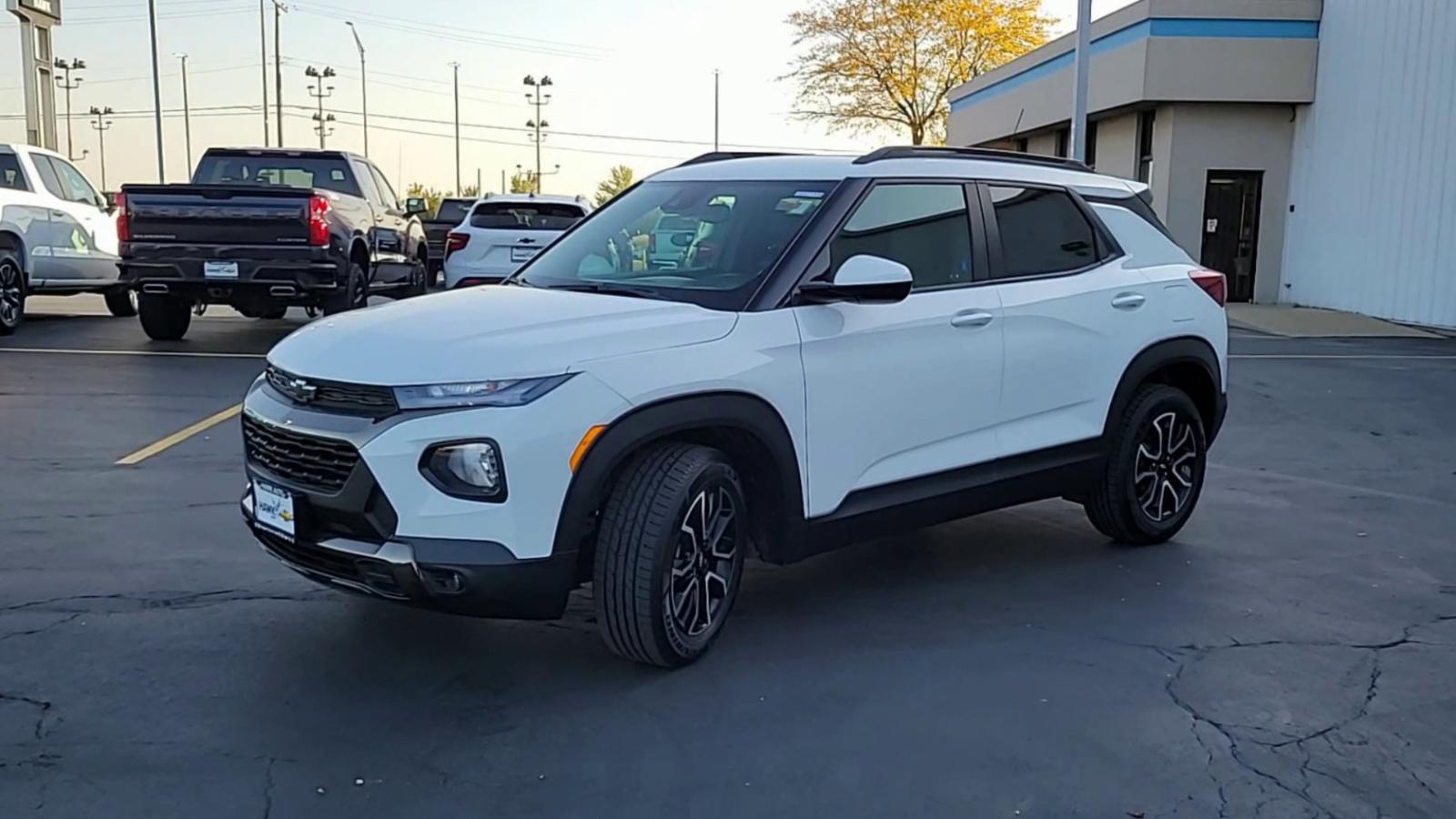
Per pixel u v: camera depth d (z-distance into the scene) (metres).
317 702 4.14
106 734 3.85
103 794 3.48
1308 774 3.79
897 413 4.98
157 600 5.05
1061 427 5.73
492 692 4.26
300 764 3.70
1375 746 4.00
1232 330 18.14
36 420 8.74
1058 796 3.62
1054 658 4.70
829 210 4.96
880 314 4.93
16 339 13.34
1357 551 6.30
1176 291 6.27
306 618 4.90
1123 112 24.22
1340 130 20.86
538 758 3.78
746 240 4.95
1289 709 4.27
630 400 4.09
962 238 5.41
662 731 3.99
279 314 13.49
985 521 6.82
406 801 3.51
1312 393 11.88
